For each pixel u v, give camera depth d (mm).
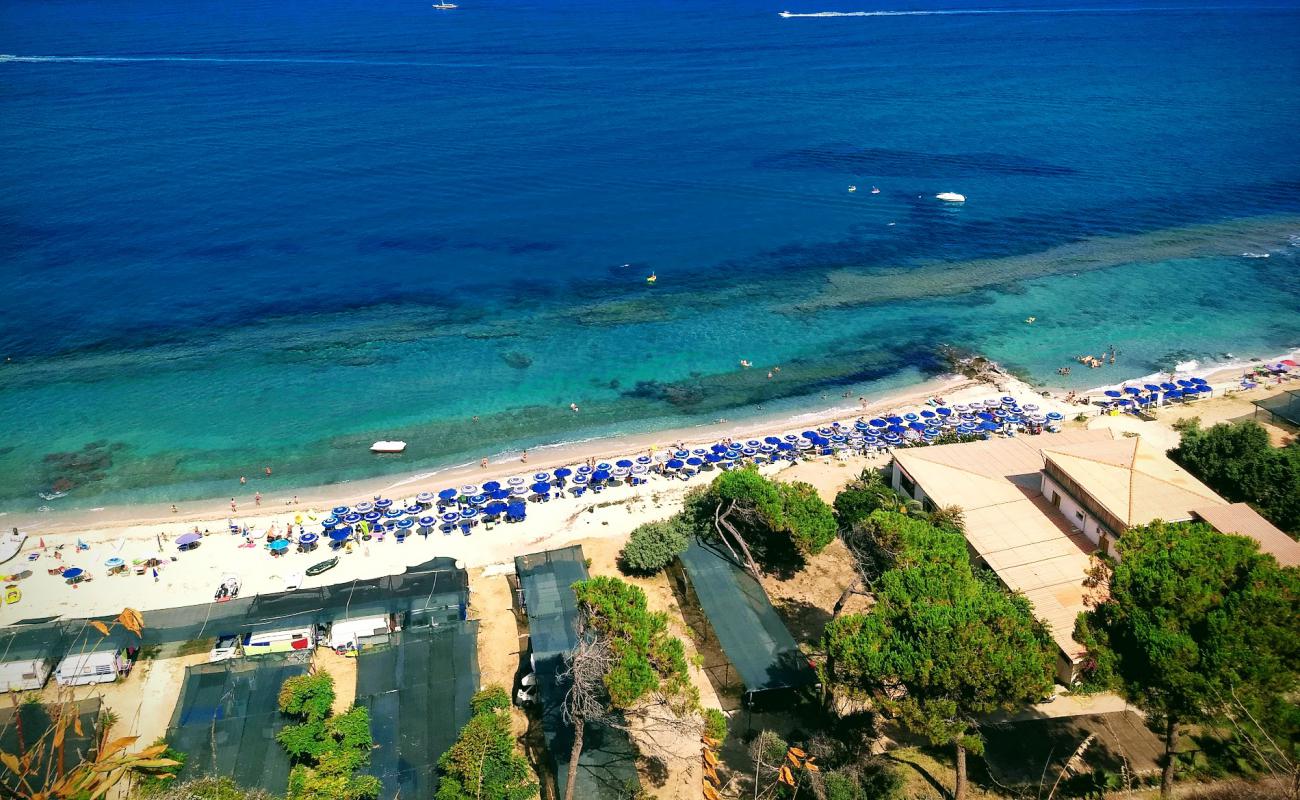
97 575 65625
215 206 152375
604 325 110375
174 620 56562
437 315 112875
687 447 83688
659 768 45562
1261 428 71875
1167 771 39594
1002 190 163500
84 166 174000
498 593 62375
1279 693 36156
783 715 48906
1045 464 64688
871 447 81188
